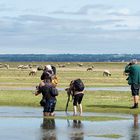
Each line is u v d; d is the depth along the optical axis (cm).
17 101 6531
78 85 5131
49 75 5028
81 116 4888
